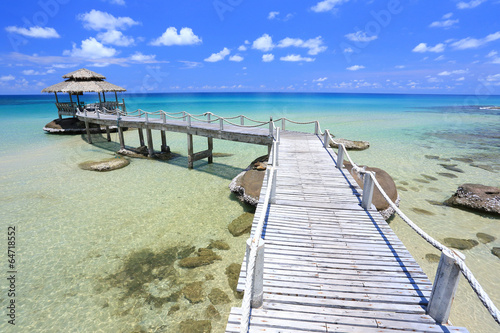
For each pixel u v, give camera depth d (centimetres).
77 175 1425
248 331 340
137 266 716
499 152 2061
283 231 577
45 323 545
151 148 1781
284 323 351
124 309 579
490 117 5200
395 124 3881
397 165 1681
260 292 370
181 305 588
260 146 2258
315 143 1401
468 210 1038
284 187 822
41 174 1434
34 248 789
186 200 1129
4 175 1412
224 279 666
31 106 6412
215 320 550
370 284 421
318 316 362
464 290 647
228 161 1764
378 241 544
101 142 2381
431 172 1535
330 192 789
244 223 891
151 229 900
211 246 805
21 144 2227
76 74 2514
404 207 1067
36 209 1034
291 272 446
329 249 514
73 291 629
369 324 350
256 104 8269
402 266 468
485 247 805
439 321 353
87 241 828
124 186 1279
